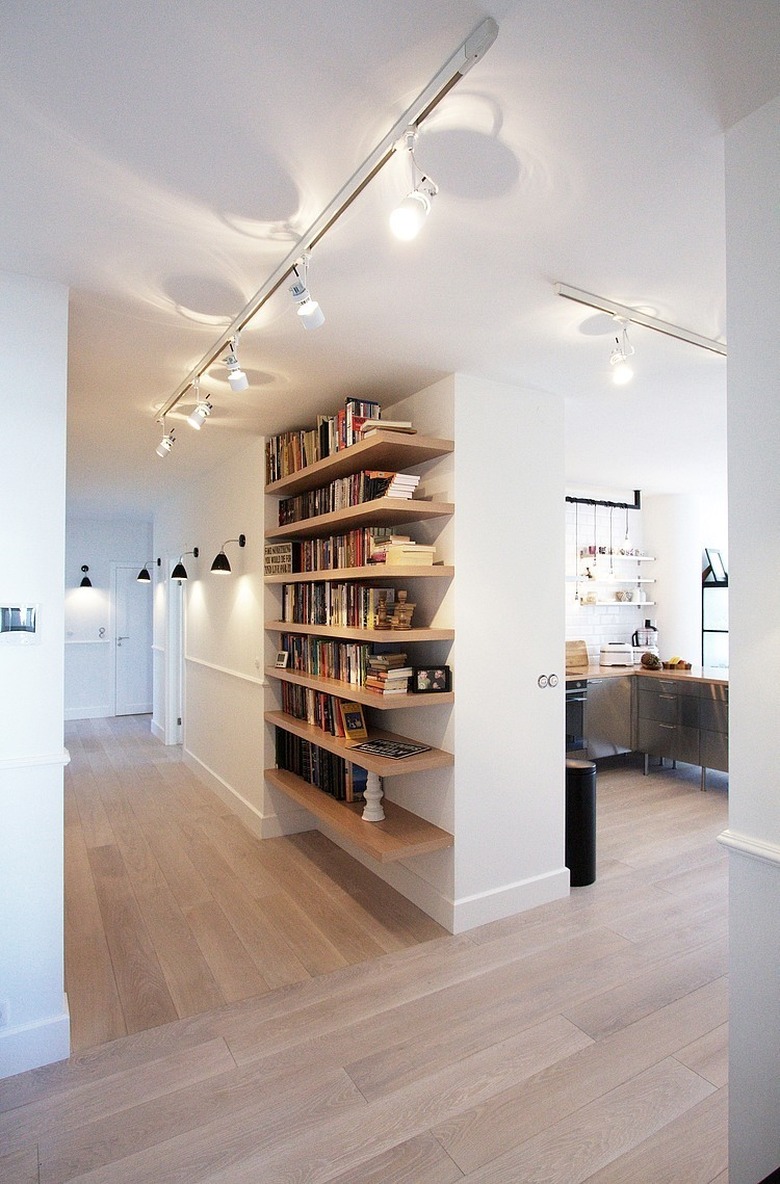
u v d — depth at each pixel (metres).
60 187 1.51
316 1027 2.16
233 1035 2.12
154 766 5.75
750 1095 1.32
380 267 1.90
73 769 5.64
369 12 1.05
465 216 1.64
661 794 4.86
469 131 1.33
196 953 2.62
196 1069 1.97
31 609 1.97
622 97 1.24
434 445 2.75
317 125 1.31
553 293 2.06
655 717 5.34
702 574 6.22
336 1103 1.83
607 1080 1.91
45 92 1.22
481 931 2.79
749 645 1.34
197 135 1.34
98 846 3.80
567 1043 2.07
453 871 2.79
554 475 3.14
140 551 8.69
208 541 5.20
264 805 3.96
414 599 3.13
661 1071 1.95
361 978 2.44
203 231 1.71
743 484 1.35
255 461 4.14
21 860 1.97
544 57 1.15
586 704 5.30
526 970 2.49
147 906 3.04
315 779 3.57
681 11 1.05
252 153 1.39
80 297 2.09
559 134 1.34
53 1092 1.88
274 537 3.96
